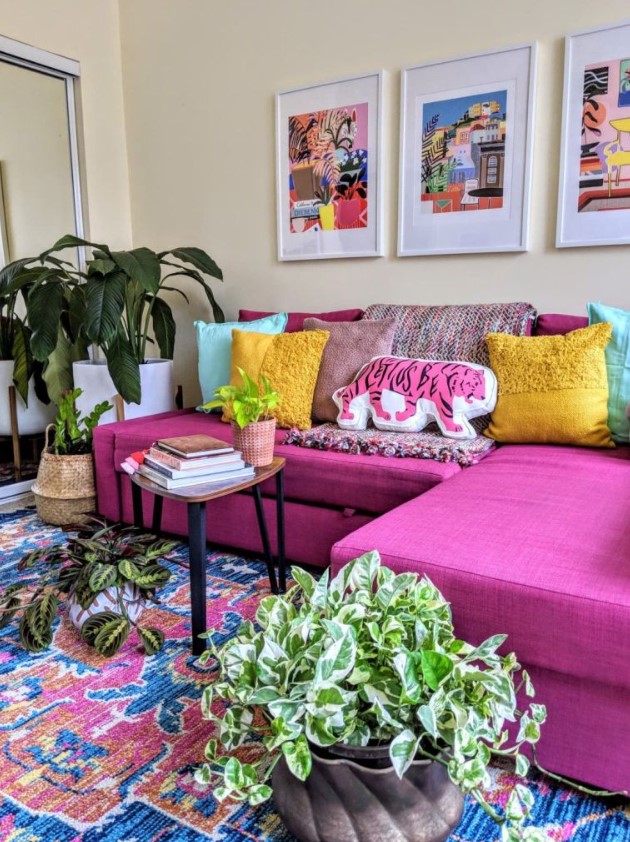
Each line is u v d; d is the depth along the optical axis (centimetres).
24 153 318
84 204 344
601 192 235
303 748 90
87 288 266
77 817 114
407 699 91
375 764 94
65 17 321
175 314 358
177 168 343
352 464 199
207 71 323
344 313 277
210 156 330
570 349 208
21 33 302
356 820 94
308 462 207
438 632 103
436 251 272
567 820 111
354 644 94
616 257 237
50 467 262
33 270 288
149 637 164
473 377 219
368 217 286
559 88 237
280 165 306
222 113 321
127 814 114
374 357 245
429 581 113
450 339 240
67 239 286
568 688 114
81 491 261
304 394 248
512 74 245
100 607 171
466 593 119
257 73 307
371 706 97
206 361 285
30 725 139
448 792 99
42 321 265
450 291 273
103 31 341
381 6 269
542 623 112
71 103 334
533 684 117
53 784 122
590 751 113
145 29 339
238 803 117
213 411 281
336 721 91
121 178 359
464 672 98
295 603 189
